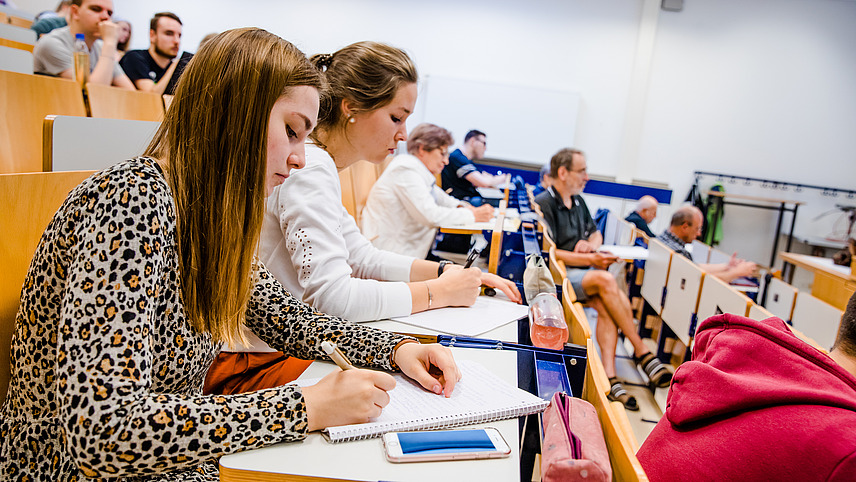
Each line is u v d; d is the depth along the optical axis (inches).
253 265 37.9
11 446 27.5
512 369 37.6
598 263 126.6
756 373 30.2
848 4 233.5
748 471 26.1
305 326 37.5
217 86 27.6
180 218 28.2
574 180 135.8
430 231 104.2
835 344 35.5
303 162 32.0
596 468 22.8
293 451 26.2
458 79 245.1
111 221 25.1
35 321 26.5
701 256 164.4
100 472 23.7
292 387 28.2
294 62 29.5
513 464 26.5
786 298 115.4
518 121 245.8
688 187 248.8
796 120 242.8
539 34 244.2
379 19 248.4
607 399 30.8
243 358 45.6
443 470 25.6
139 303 25.1
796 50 238.2
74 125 46.9
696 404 29.7
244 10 248.1
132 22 246.5
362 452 26.6
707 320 35.9
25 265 33.8
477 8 244.7
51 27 154.1
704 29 239.5
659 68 243.1
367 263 57.1
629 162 247.8
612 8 239.9
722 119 244.4
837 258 161.5
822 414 25.6
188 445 24.3
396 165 101.4
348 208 92.5
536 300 47.3
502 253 68.6
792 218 245.6
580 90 245.9
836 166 245.3
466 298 50.3
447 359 33.9
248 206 29.0
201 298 29.2
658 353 119.7
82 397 23.5
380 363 35.3
